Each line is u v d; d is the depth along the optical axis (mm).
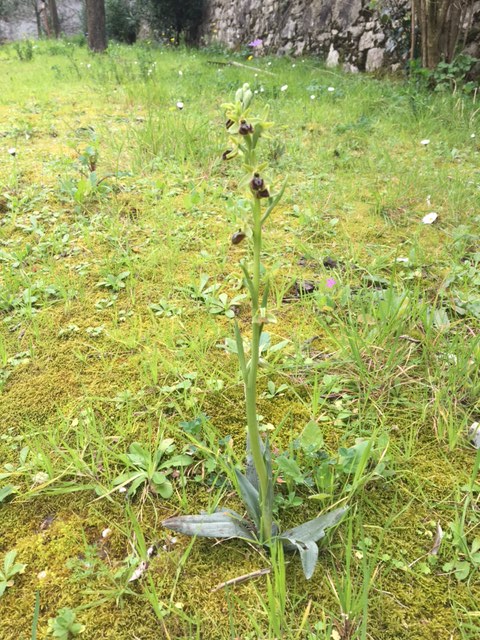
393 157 1163
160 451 445
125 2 4441
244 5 3320
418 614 339
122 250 765
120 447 464
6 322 629
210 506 407
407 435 473
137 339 596
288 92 1805
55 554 381
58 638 330
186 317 635
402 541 383
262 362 324
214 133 1250
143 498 418
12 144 1214
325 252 763
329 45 2498
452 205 884
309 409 500
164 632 332
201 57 3041
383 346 564
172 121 1238
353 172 1077
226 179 1036
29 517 409
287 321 628
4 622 340
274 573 352
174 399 509
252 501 383
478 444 460
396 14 2031
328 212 896
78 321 630
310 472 422
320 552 374
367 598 326
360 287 686
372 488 421
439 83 1651
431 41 1703
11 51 3631
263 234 812
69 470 438
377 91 1726
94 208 904
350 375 537
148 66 2227
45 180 1006
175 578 358
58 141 1251
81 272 712
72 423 486
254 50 3174
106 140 1219
